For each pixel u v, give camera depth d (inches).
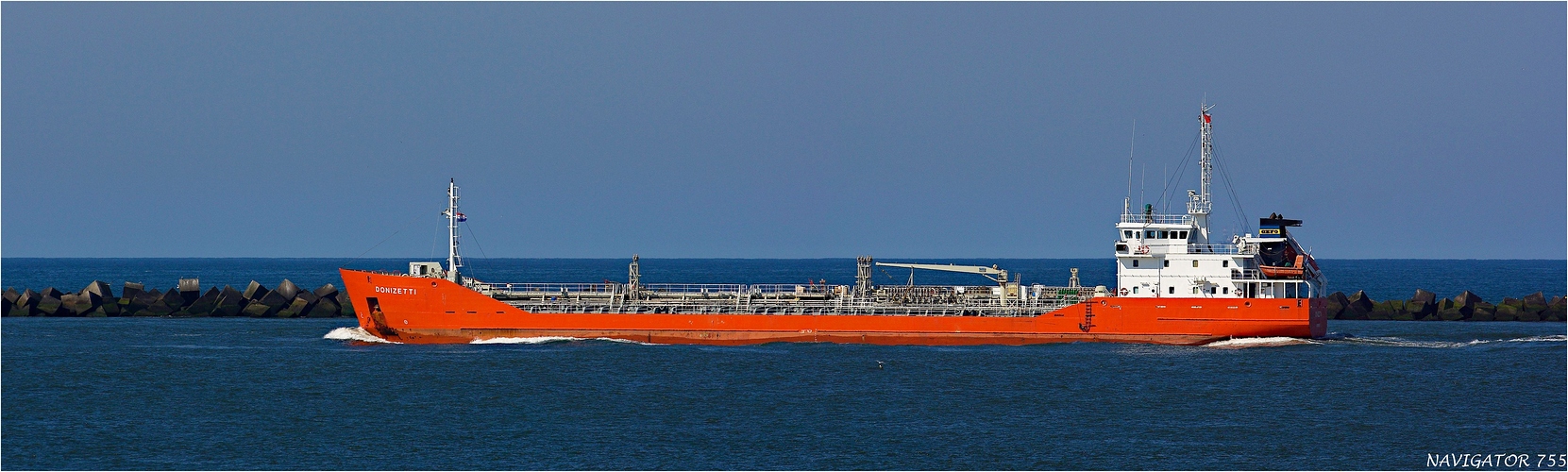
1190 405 6427.2
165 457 5487.2
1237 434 5866.1
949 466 5364.2
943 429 5954.7
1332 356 7854.3
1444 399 6584.6
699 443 5708.7
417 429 5959.6
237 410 6338.6
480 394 6683.1
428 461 5428.2
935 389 6796.3
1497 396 6683.1
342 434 5856.3
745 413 6264.8
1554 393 6766.7
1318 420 6131.9
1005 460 5452.8
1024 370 7322.8
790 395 6668.3
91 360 7790.4
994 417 6171.3
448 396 6643.7
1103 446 5669.3
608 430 5925.2
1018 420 6117.1
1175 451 5575.8
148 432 5885.8
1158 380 7017.7
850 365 7495.1
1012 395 6663.4
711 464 5378.9
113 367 7485.2
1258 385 6899.6
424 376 7170.3
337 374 7239.2
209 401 6525.6
